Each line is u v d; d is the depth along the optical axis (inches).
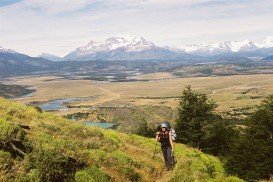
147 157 765.9
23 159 437.4
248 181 1080.8
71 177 465.1
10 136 469.7
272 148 1143.6
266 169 1109.1
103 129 1006.4
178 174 644.1
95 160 561.0
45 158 435.2
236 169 1113.4
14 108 724.7
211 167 816.3
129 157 641.0
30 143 478.9
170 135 711.7
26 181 401.7
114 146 722.8
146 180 606.2
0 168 400.8
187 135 2026.3
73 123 839.1
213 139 1987.0
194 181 634.8
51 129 666.2
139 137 1053.8
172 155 722.2
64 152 513.7
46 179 419.2
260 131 1212.5
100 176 502.6
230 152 1179.9
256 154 1123.3
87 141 657.6
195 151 1229.7
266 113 1290.6
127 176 575.5
